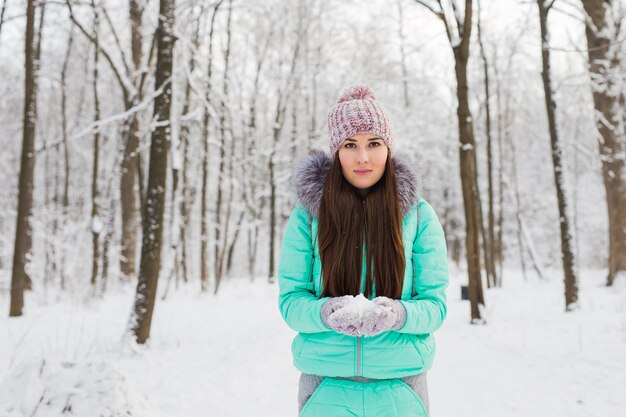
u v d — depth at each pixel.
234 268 32.66
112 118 7.15
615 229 11.69
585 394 4.14
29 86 9.50
